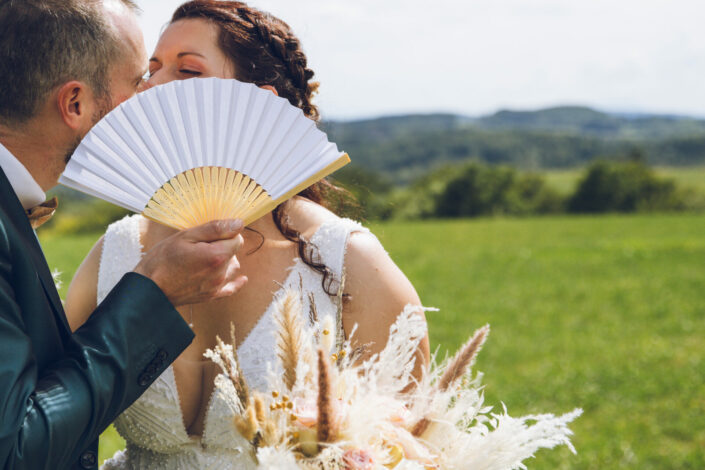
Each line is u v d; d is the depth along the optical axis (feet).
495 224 147.54
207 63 5.93
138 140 4.80
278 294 5.57
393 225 146.92
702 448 22.94
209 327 5.74
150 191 4.78
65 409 4.20
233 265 4.97
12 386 4.09
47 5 4.78
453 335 40.70
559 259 79.10
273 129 4.93
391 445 4.75
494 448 4.82
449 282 63.41
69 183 4.70
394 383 5.07
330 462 4.41
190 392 5.74
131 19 5.13
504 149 456.04
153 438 5.71
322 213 6.05
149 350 4.59
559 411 26.99
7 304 4.37
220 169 4.81
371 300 5.68
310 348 4.78
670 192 202.59
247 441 4.74
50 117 4.86
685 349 37.91
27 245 4.74
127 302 4.57
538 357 36.17
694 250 84.12
